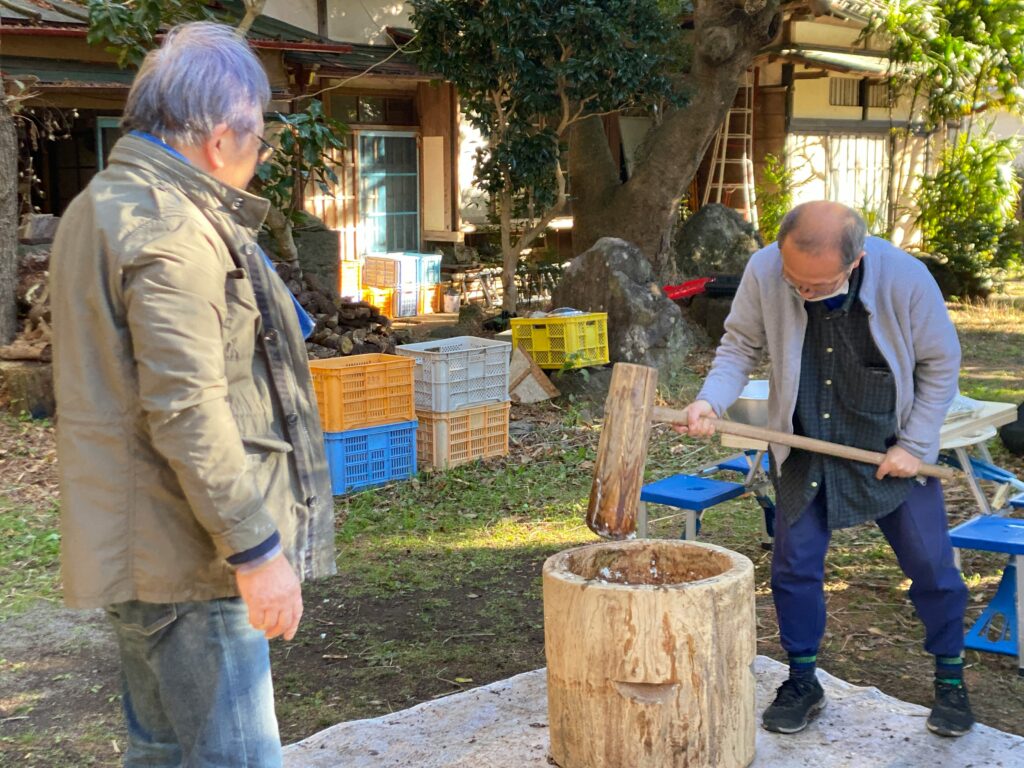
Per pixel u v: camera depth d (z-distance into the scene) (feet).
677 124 41.14
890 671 13.58
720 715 9.37
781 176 56.75
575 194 43.93
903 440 10.36
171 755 7.79
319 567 7.84
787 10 52.60
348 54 45.93
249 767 7.25
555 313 30.58
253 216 7.30
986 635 14.40
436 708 11.89
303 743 11.20
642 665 9.16
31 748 12.23
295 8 46.19
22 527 20.10
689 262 46.34
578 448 26.16
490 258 52.49
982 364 37.65
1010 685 13.09
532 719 11.45
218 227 7.07
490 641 15.20
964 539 13.32
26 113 34.17
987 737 10.66
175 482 6.86
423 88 50.83
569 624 9.41
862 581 16.80
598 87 37.09
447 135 50.67
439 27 37.09
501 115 39.32
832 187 61.72
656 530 20.02
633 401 9.85
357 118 49.52
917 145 66.44
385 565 18.57
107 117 41.73
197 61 7.05
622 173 55.26
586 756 9.56
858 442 10.57
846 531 19.33
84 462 6.75
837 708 11.38
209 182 7.05
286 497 7.53
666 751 9.27
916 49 55.26
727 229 47.03
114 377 6.73
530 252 51.57
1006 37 58.49
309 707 13.23
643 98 40.11
